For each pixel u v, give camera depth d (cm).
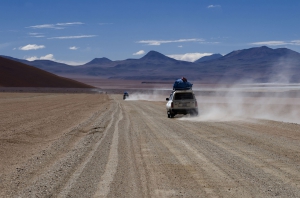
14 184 1070
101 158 1398
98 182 1052
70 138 1995
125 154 1478
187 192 954
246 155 1417
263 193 930
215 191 959
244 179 1067
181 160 1349
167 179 1083
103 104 5647
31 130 2341
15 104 5350
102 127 2419
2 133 2184
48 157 1475
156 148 1614
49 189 991
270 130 2191
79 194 944
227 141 1775
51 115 3494
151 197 916
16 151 1669
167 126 2488
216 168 1212
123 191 966
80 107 4809
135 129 2330
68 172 1177
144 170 1197
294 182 1027
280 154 1429
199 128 2339
